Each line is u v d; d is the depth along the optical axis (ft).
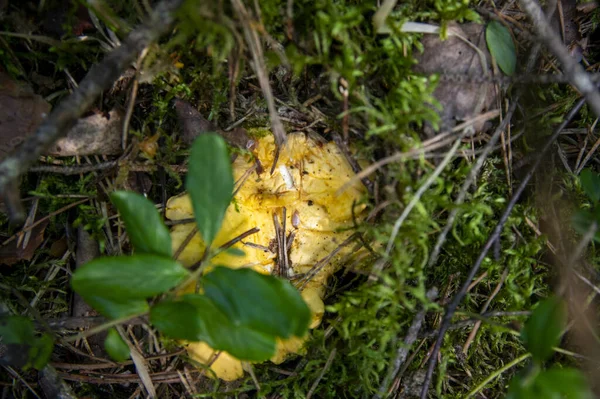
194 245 0.80
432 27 0.75
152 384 0.83
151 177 0.83
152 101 0.81
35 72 0.78
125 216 0.68
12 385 0.82
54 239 0.84
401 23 0.73
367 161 0.79
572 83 0.73
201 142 0.67
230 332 0.66
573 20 0.84
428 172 0.75
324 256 0.82
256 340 0.66
